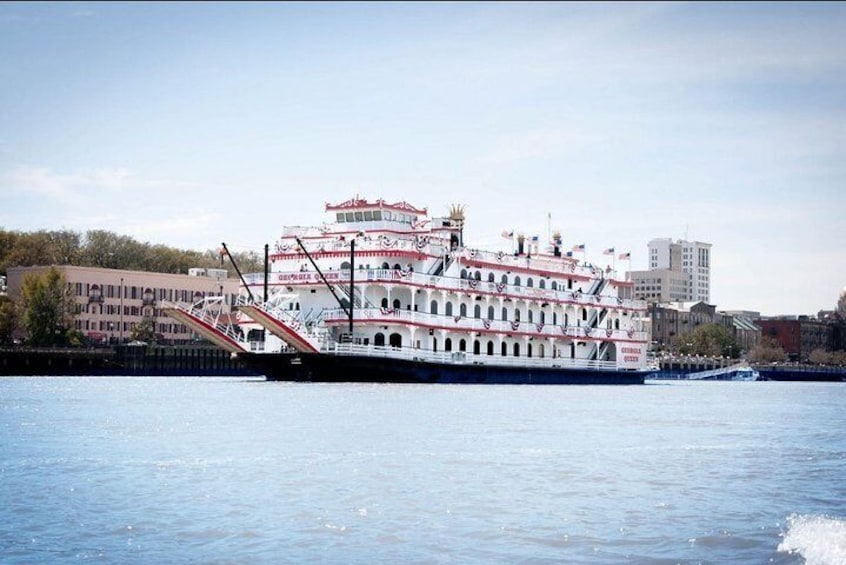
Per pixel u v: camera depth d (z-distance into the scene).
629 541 31.56
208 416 68.44
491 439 56.78
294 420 65.88
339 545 31.02
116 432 58.03
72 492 38.22
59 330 166.50
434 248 117.94
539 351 130.75
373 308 111.12
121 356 151.50
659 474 44.31
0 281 199.88
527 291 127.06
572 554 30.17
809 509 36.28
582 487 40.72
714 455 51.19
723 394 128.00
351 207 122.50
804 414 84.88
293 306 117.12
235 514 34.81
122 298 195.88
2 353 141.25
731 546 30.91
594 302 137.00
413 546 30.97
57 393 93.94
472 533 32.56
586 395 107.75
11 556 29.39
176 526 33.00
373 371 109.75
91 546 30.55
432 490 39.59
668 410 86.31
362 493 38.78
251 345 118.56
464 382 116.81
